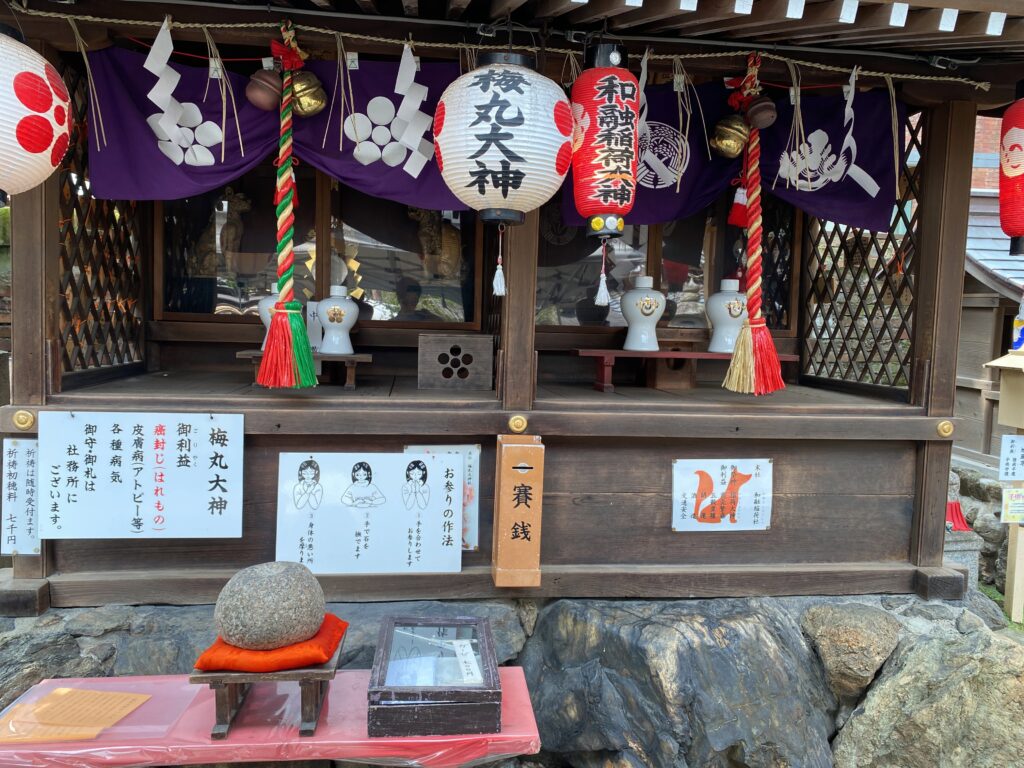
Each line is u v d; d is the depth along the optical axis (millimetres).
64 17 2732
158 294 4043
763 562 3424
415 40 2961
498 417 3084
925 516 3475
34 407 2865
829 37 2967
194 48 3578
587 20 2781
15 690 2691
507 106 2320
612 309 4281
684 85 3148
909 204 4281
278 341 2840
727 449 3348
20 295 2869
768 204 4496
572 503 3262
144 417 2896
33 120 2268
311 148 3051
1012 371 4059
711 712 2844
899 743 3078
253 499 3082
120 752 2102
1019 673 2961
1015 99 3252
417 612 3119
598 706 2996
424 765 2213
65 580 2947
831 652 3232
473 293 4203
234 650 2107
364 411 3014
